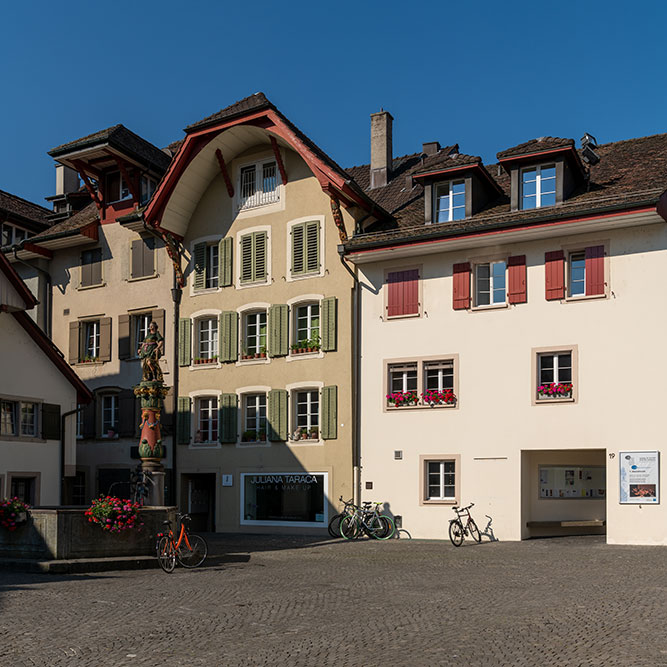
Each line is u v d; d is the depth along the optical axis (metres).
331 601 12.86
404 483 25.84
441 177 26.44
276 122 27.95
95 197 33.38
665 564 17.47
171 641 9.82
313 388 27.95
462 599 12.99
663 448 22.06
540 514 25.08
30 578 15.84
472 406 24.94
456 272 25.59
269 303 29.23
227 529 29.12
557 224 23.50
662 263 22.62
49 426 27.92
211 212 31.00
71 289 33.72
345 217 27.91
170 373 31.00
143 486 22.77
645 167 25.16
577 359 23.48
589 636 9.91
